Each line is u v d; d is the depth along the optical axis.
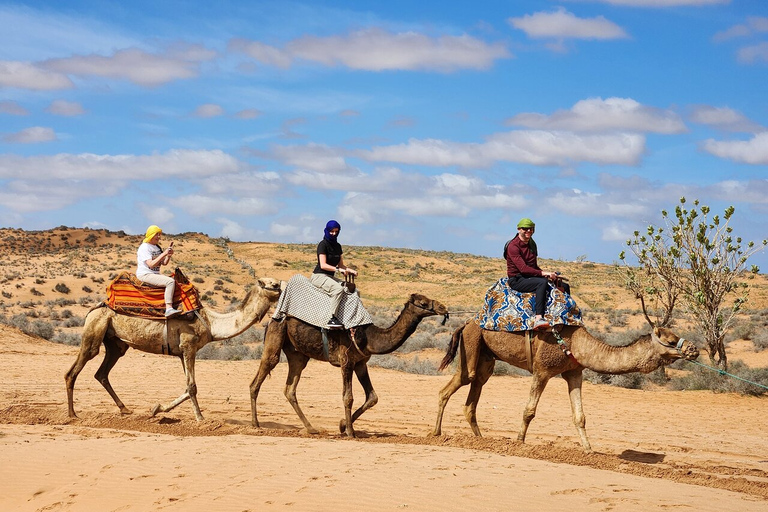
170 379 21.66
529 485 8.96
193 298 14.05
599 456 11.19
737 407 19.17
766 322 42.09
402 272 92.56
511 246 12.24
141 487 9.26
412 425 15.11
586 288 68.75
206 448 11.01
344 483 9.05
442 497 8.45
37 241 105.31
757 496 8.93
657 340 10.89
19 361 24.91
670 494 8.70
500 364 25.33
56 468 10.13
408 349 33.38
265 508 8.29
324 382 21.91
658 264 23.70
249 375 23.03
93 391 18.77
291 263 97.06
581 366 11.71
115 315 14.00
